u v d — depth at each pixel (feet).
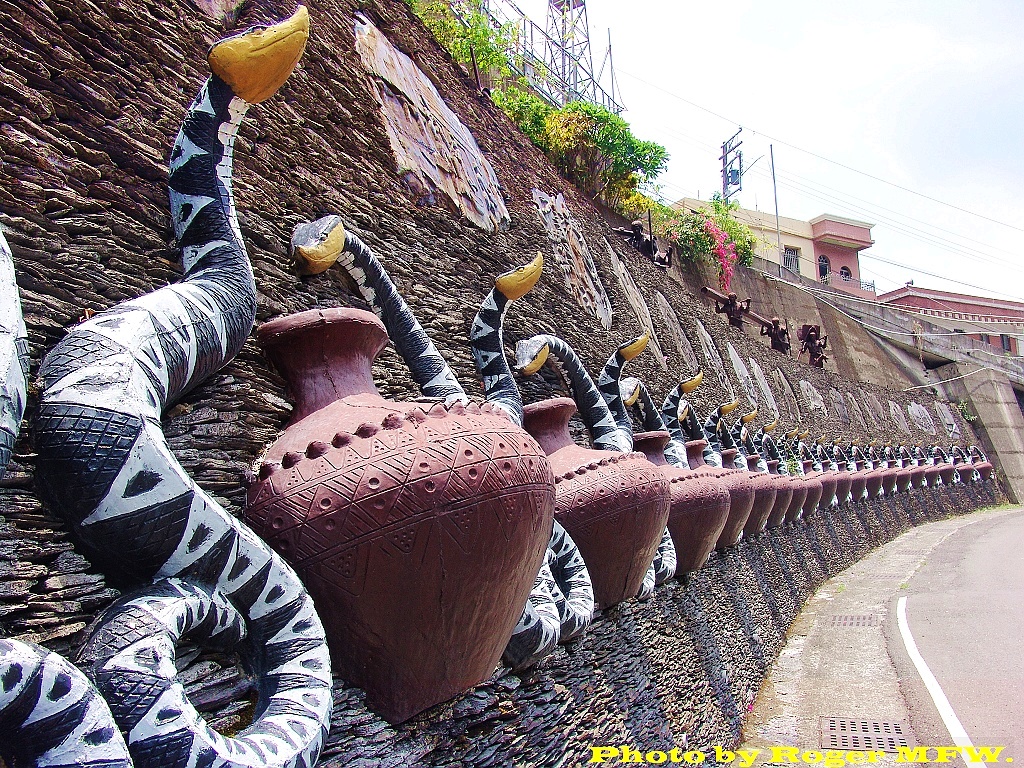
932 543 68.64
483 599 10.37
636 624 20.63
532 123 41.78
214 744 7.06
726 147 121.70
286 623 8.79
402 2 24.02
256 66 10.06
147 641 7.14
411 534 9.44
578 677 16.70
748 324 67.15
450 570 9.75
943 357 118.52
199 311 9.40
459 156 23.79
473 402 11.30
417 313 17.81
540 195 31.86
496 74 40.40
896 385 102.42
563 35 72.08
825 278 132.67
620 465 17.75
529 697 14.62
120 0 11.75
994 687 25.76
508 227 26.58
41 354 8.60
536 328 24.98
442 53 26.45
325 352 11.62
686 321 50.24
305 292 13.87
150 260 10.56
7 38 9.64
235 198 12.86
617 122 43.50
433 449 9.84
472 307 20.79
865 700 27.07
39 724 5.92
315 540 9.39
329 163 16.42
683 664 23.43
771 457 48.88
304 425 10.96
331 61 17.90
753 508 34.53
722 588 30.32
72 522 7.68
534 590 14.24
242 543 8.40
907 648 32.45
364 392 11.63
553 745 14.85
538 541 11.07
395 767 10.54
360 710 10.38
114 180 10.55
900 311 119.65
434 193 21.31
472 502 9.80
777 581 40.57
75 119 10.31
